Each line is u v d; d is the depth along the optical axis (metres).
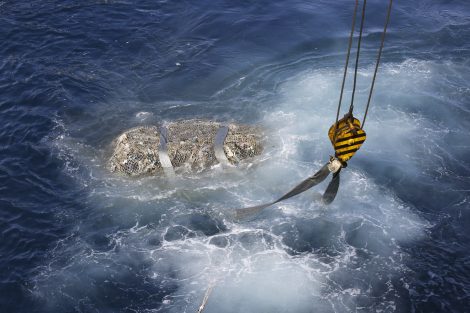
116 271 16.70
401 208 18.88
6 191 19.31
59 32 27.92
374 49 27.34
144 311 15.56
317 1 31.30
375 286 16.25
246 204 18.92
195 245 17.58
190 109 23.59
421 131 22.23
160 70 25.91
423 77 25.28
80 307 15.63
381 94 24.20
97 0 30.78
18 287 16.14
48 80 24.73
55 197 19.27
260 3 30.95
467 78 25.33
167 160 19.97
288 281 16.38
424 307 15.65
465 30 28.73
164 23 29.09
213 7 30.42
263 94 24.47
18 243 17.50
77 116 22.98
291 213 18.64
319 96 24.20
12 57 26.03
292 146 21.28
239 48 27.45
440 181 19.95
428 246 17.55
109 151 21.33
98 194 19.42
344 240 17.73
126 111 23.45
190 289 16.19
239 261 17.05
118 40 27.66
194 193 19.41
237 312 15.51
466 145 21.61
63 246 17.48
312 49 27.41
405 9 30.59
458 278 16.48
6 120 22.38
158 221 18.47
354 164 20.58
